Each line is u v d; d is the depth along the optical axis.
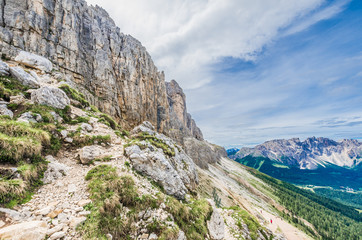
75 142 13.97
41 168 9.70
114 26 82.25
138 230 9.16
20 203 7.34
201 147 178.88
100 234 7.58
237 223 24.44
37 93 15.38
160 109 109.19
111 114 59.38
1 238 5.48
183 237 10.82
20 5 41.09
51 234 6.57
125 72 71.56
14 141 9.23
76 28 54.03
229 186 117.81
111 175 10.88
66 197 8.77
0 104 12.80
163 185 14.93
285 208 142.88
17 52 36.69
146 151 16.42
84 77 53.69
